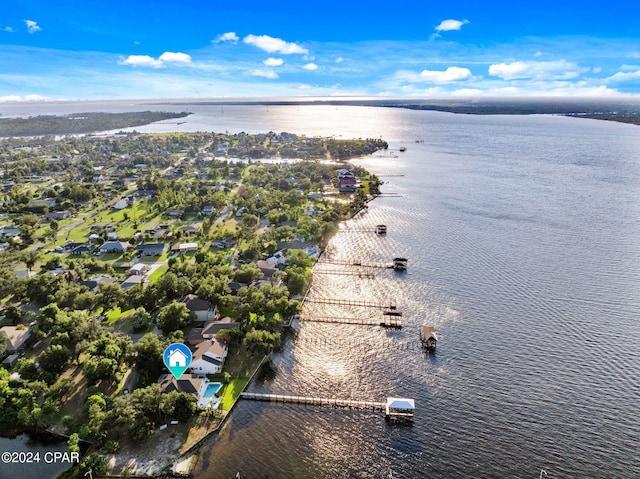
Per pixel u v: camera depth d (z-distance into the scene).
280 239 180.00
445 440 83.00
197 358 100.00
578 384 97.25
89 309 123.75
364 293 139.38
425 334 113.25
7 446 81.56
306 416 89.31
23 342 108.56
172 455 78.69
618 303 130.38
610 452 79.81
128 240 182.88
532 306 129.62
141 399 84.94
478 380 99.00
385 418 88.56
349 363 105.94
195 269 143.25
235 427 86.19
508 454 79.62
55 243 183.88
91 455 75.69
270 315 119.50
